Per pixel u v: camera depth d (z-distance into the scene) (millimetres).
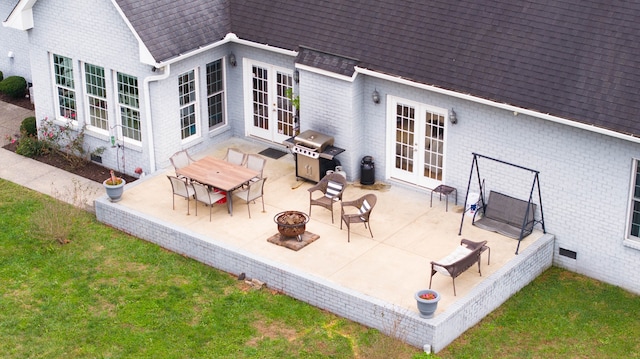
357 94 24016
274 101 26453
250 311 20469
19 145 27641
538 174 21781
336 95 24141
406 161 24359
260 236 22406
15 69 31453
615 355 19188
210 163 24203
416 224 22797
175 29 24859
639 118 19875
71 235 23469
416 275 20719
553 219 22000
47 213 23297
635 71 20344
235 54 26500
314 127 24969
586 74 20781
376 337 19516
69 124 27094
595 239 21516
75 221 24062
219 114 27312
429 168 24016
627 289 21359
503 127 22031
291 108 26203
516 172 22219
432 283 20344
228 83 26984
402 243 22000
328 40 24266
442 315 19141
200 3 25672
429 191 24109
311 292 20578
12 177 26297
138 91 25141
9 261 22359
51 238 23031
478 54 22188
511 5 22344
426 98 23141
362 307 19812
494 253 21422
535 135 21578
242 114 27219
